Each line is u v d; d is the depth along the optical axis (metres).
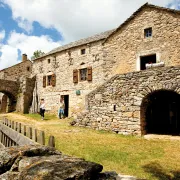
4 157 2.93
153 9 14.23
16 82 24.34
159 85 9.25
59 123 13.94
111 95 10.67
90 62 18.09
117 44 15.65
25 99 22.72
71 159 2.63
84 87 18.30
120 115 10.21
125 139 8.68
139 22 14.78
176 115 12.42
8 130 5.52
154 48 13.87
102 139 8.53
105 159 5.80
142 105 9.88
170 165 5.38
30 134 4.07
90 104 11.48
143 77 9.74
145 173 4.82
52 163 2.41
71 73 19.58
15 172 2.58
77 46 19.23
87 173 2.26
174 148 7.18
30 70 30.33
